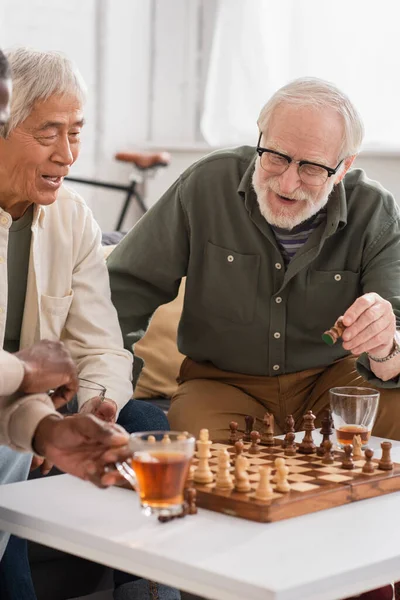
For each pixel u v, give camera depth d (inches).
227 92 231.8
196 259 105.0
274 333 103.7
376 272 101.8
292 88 94.6
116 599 81.8
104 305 93.5
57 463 61.8
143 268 105.7
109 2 240.7
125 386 89.0
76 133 83.9
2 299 84.7
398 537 60.7
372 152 203.3
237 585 52.8
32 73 79.7
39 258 88.1
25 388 63.9
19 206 86.7
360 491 68.9
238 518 63.9
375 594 80.4
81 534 60.7
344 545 58.9
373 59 207.0
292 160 93.4
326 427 83.7
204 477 67.8
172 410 103.2
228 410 102.7
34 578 89.4
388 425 96.0
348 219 103.3
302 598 52.4
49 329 89.7
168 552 56.8
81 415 62.1
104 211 248.1
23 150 81.2
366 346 88.4
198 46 243.4
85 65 239.8
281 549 57.8
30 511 64.8
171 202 106.3
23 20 227.5
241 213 103.1
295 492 66.4
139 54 247.9
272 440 82.1
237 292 103.7
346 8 210.8
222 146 231.6
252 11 226.1
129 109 248.5
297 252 101.3
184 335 108.7
